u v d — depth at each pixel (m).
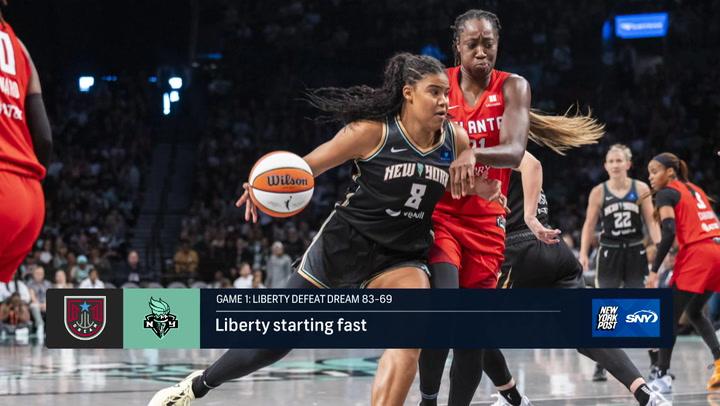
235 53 23.22
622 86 22.06
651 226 7.57
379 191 3.76
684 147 20.36
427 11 23.17
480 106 4.26
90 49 22.64
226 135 21.12
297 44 23.16
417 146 3.74
